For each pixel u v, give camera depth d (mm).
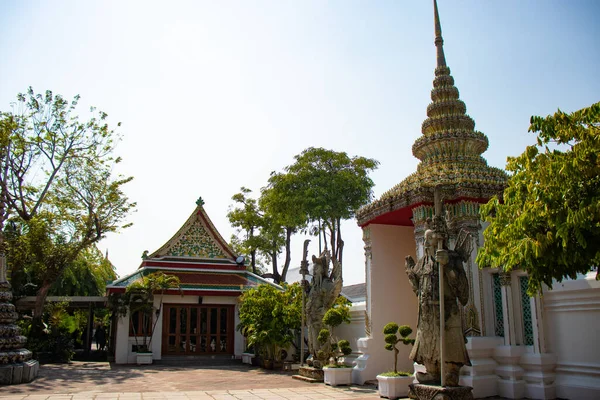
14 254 24672
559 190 7355
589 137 7332
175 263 25984
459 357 8867
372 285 14484
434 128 14680
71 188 24672
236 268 27062
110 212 25188
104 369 19438
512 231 8031
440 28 15953
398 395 10906
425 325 9289
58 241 25125
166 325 23859
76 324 29547
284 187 28312
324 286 15680
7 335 14352
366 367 13547
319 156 28797
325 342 14516
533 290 8562
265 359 19797
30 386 13562
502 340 11273
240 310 21344
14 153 20922
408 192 12875
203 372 18297
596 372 9844
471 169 13305
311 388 12992
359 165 29047
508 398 10578
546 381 10383
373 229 14992
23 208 21625
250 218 37562
